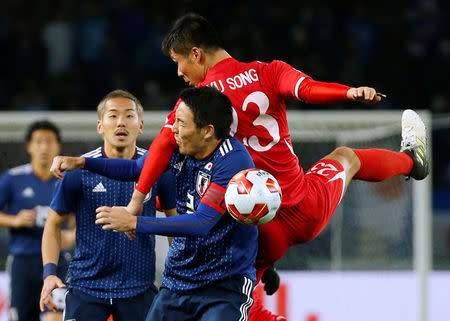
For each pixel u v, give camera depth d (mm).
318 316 27812
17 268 23281
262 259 14742
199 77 14461
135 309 16219
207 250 13398
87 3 47562
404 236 28281
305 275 27984
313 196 14633
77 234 16391
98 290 16109
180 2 47969
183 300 13656
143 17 47094
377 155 15867
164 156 13383
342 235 28625
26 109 43031
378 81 46594
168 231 12414
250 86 13969
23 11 47281
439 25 49344
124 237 16172
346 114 26328
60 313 20703
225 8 47594
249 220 12609
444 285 29078
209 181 13195
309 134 27609
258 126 13984
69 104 43469
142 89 44219
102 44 46031
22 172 24125
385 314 28000
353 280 28078
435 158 36062
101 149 16594
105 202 16297
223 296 13414
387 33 48469
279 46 46281
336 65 46281
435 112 45812
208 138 12969
